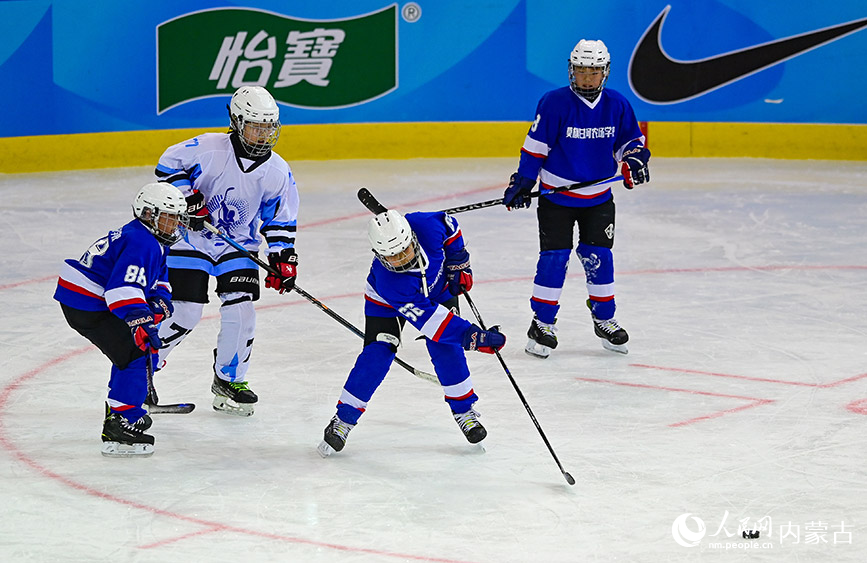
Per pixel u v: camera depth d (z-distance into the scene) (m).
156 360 17.06
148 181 38.50
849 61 41.72
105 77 39.78
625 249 29.91
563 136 20.62
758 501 14.20
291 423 17.38
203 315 23.59
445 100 42.66
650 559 12.60
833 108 42.16
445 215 16.25
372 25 41.69
